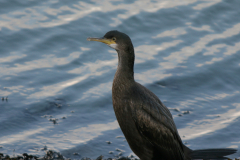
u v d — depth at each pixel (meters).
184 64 15.40
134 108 9.07
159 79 14.57
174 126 9.66
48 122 12.16
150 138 9.29
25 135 11.48
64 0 18.12
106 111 12.90
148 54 15.87
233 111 13.15
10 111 12.44
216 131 12.04
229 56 15.88
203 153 9.95
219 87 14.55
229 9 18.50
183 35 17.03
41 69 14.48
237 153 11.05
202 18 18.02
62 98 13.26
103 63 15.15
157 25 17.44
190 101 13.66
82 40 16.09
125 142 11.46
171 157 9.67
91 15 17.33
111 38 9.27
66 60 15.09
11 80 13.84
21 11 17.19
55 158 10.50
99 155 10.87
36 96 13.21
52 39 15.91
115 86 9.27
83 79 14.17
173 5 18.55
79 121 12.31
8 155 10.42
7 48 15.32
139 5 18.39
